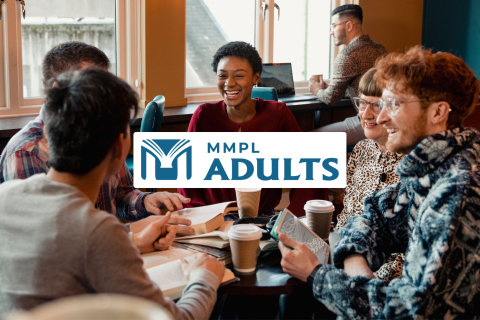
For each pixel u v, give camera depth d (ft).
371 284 3.47
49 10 10.26
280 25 14.16
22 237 2.86
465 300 3.01
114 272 2.81
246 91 7.06
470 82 3.50
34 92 10.39
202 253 4.00
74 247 2.78
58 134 2.93
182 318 3.10
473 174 3.16
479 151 3.36
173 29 11.34
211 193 6.94
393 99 3.56
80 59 4.74
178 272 3.83
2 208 2.98
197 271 3.64
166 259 4.15
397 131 3.66
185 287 3.57
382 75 3.64
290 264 3.88
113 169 3.21
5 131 8.24
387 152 5.46
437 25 15.80
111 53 11.30
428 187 3.36
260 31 13.79
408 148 3.68
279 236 4.01
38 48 10.30
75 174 3.04
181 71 11.66
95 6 10.83
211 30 12.86
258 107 7.41
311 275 3.76
